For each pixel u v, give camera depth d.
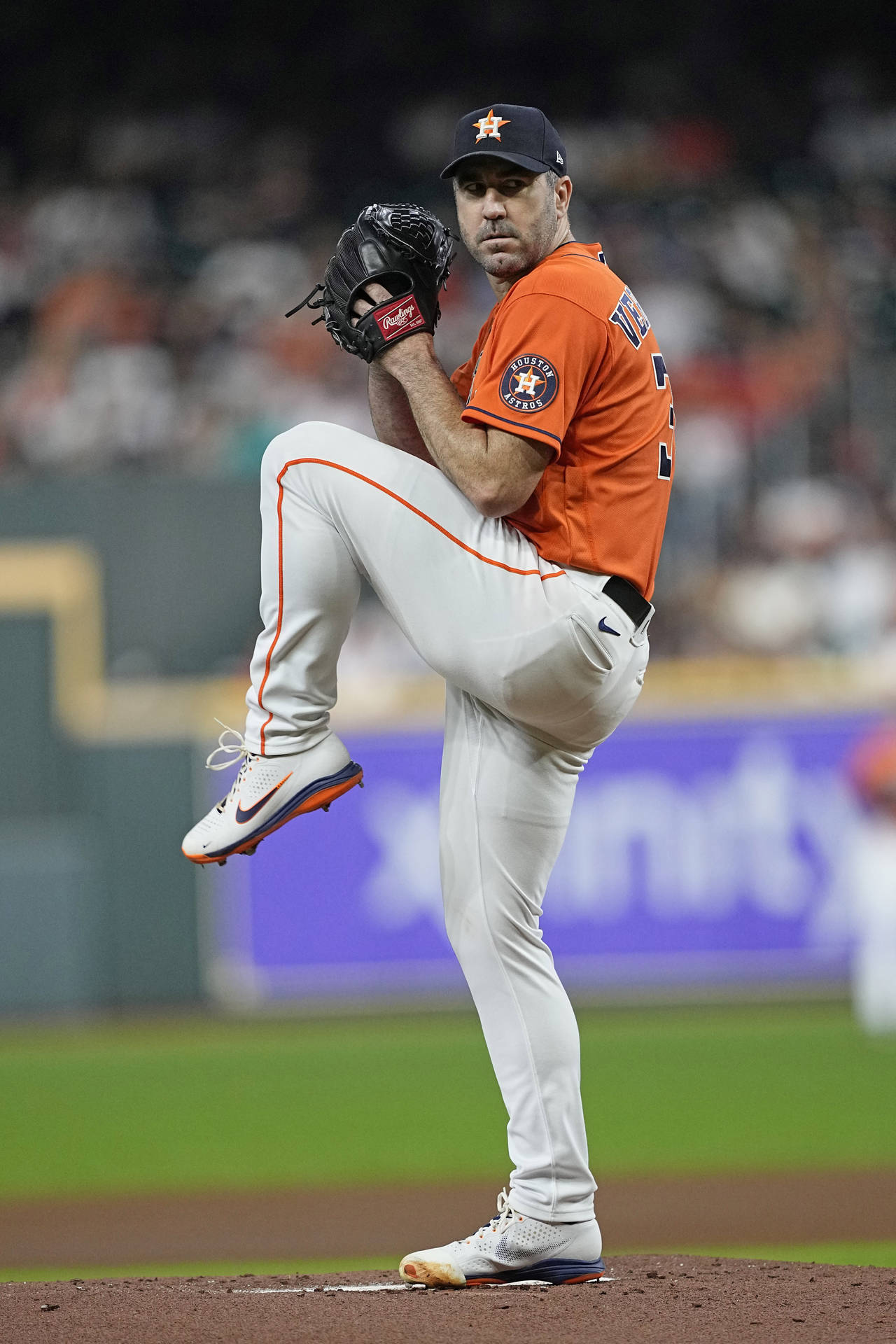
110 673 44.06
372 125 60.78
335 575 11.75
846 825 41.91
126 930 41.44
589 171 58.19
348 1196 22.81
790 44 62.12
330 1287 12.45
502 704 11.61
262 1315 11.09
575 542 11.55
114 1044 37.59
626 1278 12.66
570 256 11.82
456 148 11.75
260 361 52.69
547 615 11.30
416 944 41.69
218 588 44.25
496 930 12.10
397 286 11.69
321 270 55.19
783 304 54.06
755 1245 19.14
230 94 61.09
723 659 45.84
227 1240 20.17
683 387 51.41
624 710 11.93
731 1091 30.58
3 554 42.78
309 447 11.68
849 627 46.38
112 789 41.44
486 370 11.45
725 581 46.78
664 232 55.75
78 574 42.41
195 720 41.38
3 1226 21.30
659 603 46.47
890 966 38.00
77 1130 28.38
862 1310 11.20
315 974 41.56
